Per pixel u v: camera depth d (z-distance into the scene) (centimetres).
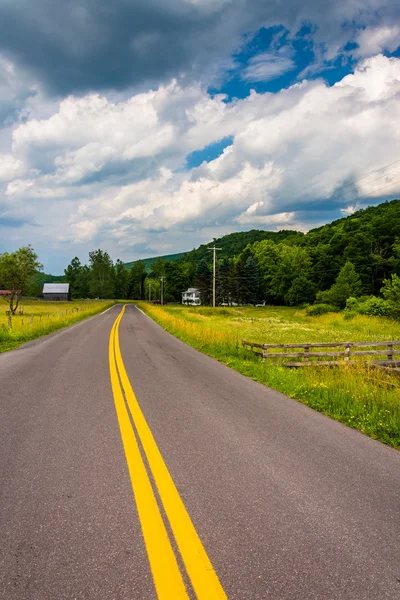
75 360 1175
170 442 493
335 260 8038
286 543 281
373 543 284
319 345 1191
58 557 262
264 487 371
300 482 384
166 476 391
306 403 729
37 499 342
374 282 7131
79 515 316
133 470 405
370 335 2566
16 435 512
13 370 1001
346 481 389
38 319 2517
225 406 686
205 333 1730
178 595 228
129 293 16550
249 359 1234
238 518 314
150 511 323
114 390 786
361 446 495
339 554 270
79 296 16238
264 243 12394
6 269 4622
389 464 436
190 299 12475
